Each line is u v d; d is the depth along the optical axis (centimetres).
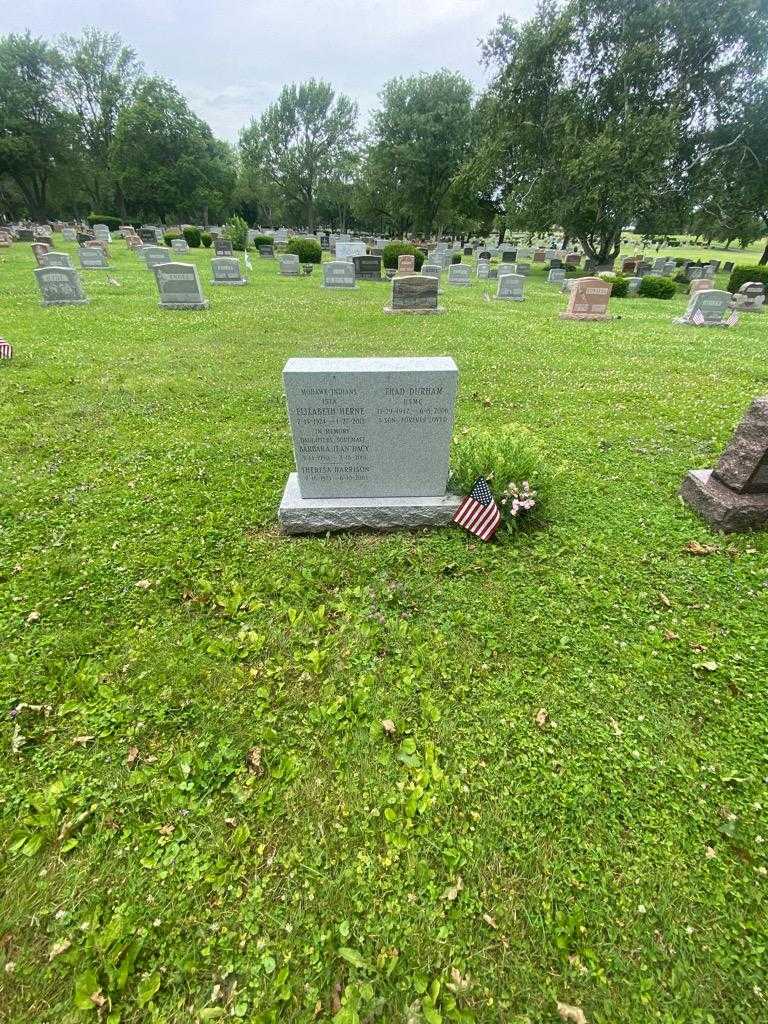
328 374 385
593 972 193
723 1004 186
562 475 538
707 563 410
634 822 239
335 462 425
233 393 766
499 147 3003
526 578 389
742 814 243
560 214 2888
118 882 218
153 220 7088
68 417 669
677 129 2567
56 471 534
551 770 260
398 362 399
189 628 341
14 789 250
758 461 426
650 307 1953
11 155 4994
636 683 306
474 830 236
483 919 208
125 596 366
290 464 557
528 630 342
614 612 358
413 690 302
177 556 405
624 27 2594
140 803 246
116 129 5294
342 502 437
